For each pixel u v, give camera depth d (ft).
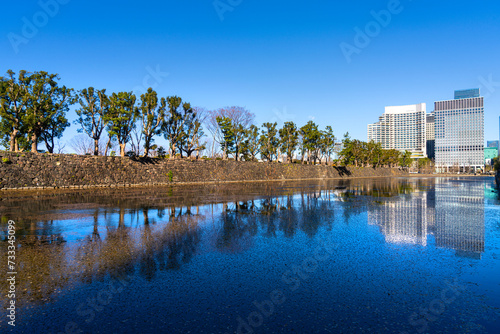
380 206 43.04
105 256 18.02
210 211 36.83
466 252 19.17
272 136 158.81
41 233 24.17
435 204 45.65
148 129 94.53
